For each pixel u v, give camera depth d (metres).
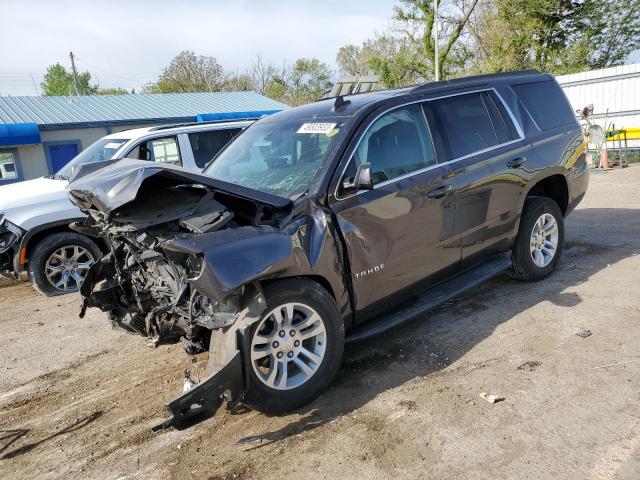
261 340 3.18
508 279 5.47
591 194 10.42
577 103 17.23
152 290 3.70
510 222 4.79
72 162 8.04
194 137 7.97
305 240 3.37
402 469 2.78
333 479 2.76
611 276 5.29
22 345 5.24
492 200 4.54
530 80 5.32
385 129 3.98
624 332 4.05
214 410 2.94
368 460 2.88
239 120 8.51
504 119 4.84
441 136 4.29
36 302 6.72
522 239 4.99
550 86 5.49
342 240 3.55
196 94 31.64
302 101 55.09
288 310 3.27
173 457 3.12
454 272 4.41
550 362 3.71
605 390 3.30
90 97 28.41
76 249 6.98
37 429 3.63
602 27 29.22
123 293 4.11
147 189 3.41
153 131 7.75
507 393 3.38
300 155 3.96
